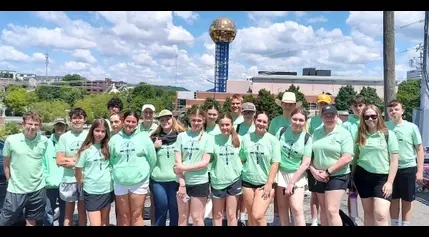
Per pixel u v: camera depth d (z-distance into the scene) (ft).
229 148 16.79
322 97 21.33
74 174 17.78
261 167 16.78
